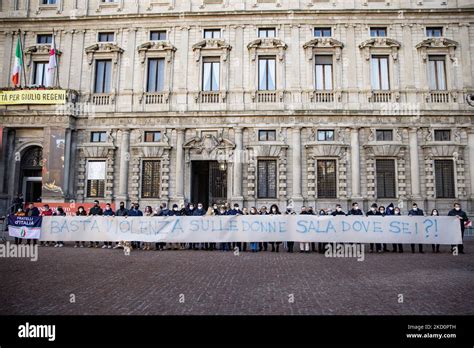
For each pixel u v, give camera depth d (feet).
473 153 90.27
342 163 90.99
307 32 96.02
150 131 95.66
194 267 42.88
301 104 93.56
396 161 91.15
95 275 37.58
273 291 30.83
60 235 62.64
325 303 27.12
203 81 96.68
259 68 95.91
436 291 30.91
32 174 98.43
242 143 93.25
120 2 99.76
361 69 94.58
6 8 101.81
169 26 97.71
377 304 26.86
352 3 96.84
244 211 66.54
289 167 92.17
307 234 58.03
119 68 97.91
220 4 98.12
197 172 98.07
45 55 99.60
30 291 30.45
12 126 94.12
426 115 91.50
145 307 25.85
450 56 93.40
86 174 95.50
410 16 95.04
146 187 94.32
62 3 100.83
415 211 64.90
